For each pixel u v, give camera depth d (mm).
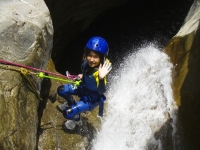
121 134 4844
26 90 3393
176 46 6156
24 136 3152
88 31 10031
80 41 9734
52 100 4676
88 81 3631
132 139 4824
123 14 10547
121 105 5441
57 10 8133
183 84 5273
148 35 9859
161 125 5027
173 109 5129
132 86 6004
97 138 4605
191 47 5574
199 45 5309
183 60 5680
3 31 3375
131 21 10328
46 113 4453
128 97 5668
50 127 4312
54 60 9039
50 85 4797
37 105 3686
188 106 4902
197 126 4582
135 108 5379
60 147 4176
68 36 9344
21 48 3490
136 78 6215
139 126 5031
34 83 3582
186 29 6258
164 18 10438
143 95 5656
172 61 6051
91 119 4848
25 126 3225
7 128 2822
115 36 9836
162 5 10891
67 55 9359
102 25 10219
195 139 4566
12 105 3012
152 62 6355
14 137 2912
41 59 3768
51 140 4168
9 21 3480
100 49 3377
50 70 5164
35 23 3719
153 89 5715
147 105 5406
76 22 9383
